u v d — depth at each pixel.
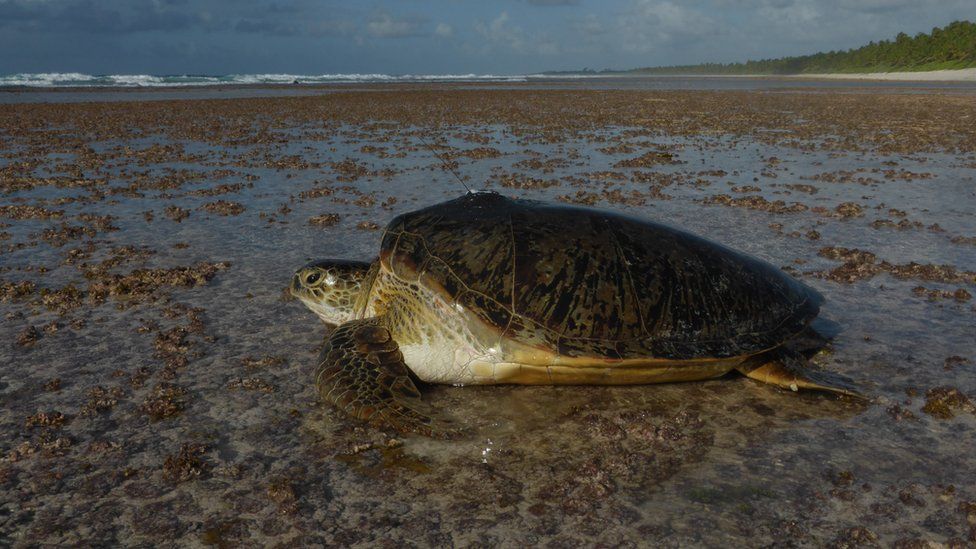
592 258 1.38
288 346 1.62
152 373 1.47
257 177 3.87
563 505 1.05
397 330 1.43
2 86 16.91
